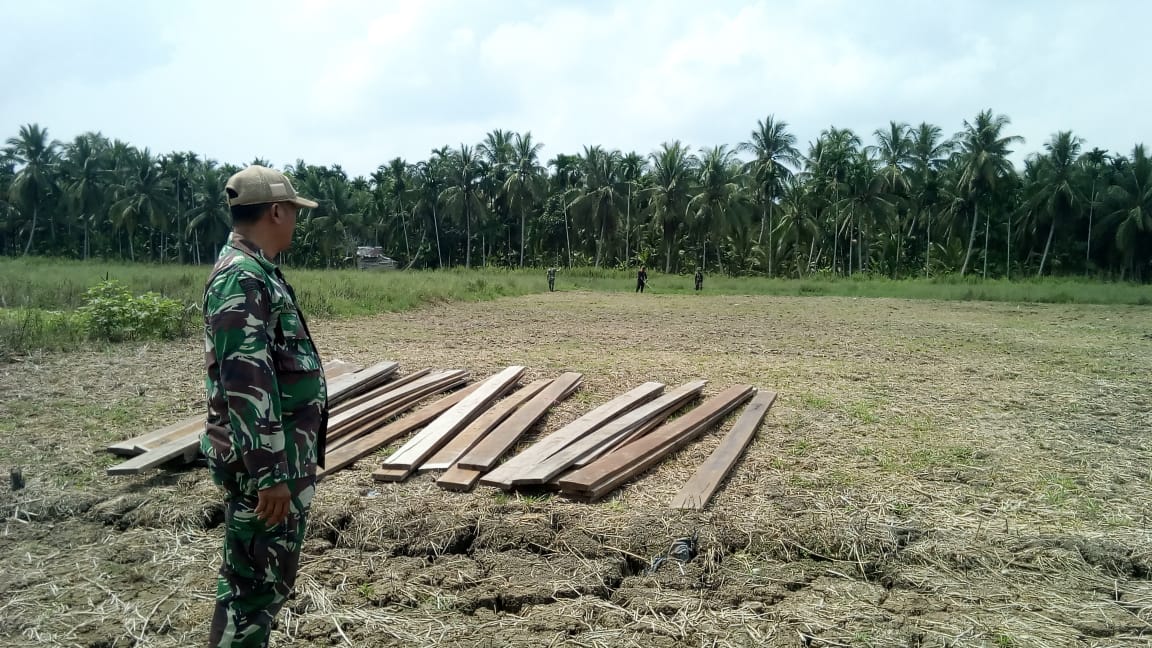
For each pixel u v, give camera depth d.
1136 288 34.12
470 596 3.48
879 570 3.87
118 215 59.66
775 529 4.22
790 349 12.46
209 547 4.01
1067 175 50.09
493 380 7.63
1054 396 8.30
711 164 49.00
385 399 6.79
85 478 5.03
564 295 29.69
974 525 4.40
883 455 5.85
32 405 7.01
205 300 2.40
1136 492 5.07
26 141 61.66
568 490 4.70
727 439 6.00
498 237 67.19
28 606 3.35
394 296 20.38
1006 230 55.66
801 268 55.03
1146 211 49.16
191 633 3.15
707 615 3.35
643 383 8.57
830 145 51.47
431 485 4.93
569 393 7.75
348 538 4.13
